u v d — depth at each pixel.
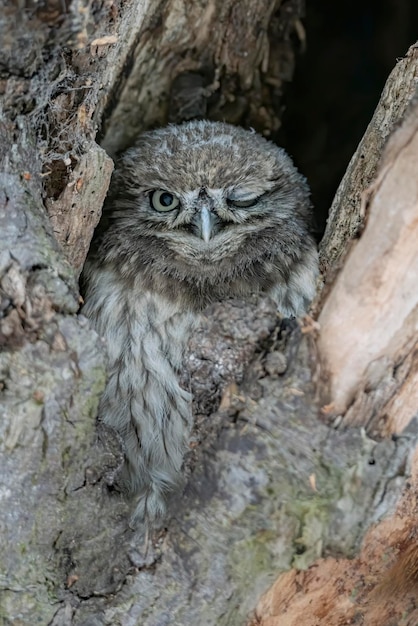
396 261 1.53
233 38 1.70
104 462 1.55
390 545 1.55
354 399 1.54
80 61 1.56
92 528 1.55
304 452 1.54
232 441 1.54
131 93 1.70
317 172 1.80
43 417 1.53
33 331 1.54
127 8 1.58
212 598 1.54
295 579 1.55
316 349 1.54
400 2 1.77
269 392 1.54
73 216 1.58
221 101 1.72
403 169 1.53
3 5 1.53
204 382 1.55
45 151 1.57
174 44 1.69
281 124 1.76
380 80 1.79
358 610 1.57
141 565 1.55
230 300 1.57
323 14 1.78
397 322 1.53
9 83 1.54
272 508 1.54
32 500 1.54
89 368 1.54
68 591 1.54
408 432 1.54
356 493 1.54
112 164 1.58
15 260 1.54
